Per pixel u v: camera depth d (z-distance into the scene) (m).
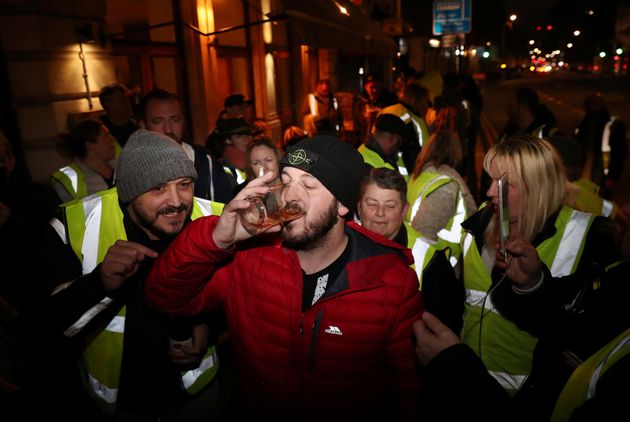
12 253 2.33
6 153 2.58
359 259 1.52
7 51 3.62
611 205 2.75
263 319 1.52
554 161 1.86
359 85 15.18
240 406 1.71
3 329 1.97
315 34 5.12
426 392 1.54
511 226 1.93
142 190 1.61
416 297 1.54
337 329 1.46
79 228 1.78
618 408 0.85
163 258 1.43
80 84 4.16
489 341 1.98
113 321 1.76
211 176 2.70
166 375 1.88
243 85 7.64
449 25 16.47
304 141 1.44
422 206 2.63
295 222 1.41
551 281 1.56
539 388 1.35
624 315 1.20
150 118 2.83
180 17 5.62
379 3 17.30
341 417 1.54
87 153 3.09
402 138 3.68
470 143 7.18
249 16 7.55
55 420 1.97
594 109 5.68
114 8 4.77
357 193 1.46
